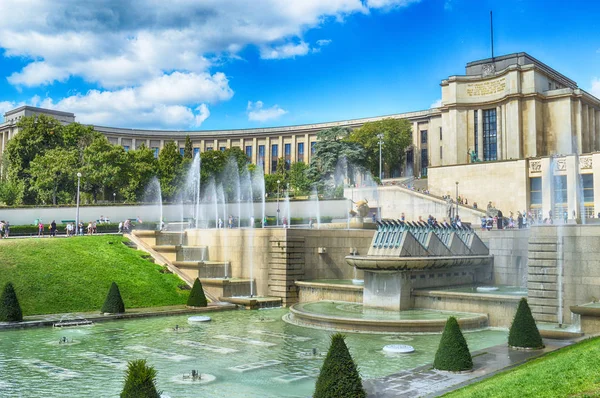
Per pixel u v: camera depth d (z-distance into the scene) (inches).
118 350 860.6
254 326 1088.2
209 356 815.1
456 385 574.6
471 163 2893.7
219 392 625.6
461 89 3523.6
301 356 813.9
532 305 973.8
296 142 5324.8
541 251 973.8
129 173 3075.8
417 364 743.7
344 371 506.3
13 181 3095.5
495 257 1347.2
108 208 2486.5
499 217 1925.4
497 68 3528.5
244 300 1363.2
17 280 1273.4
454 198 2928.2
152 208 2608.3
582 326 839.7
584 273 931.3
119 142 5364.2
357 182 3582.7
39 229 2020.2
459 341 654.5
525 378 510.0
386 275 1123.3
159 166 3368.6
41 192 2822.3
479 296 1042.7
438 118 4227.4
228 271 1590.8
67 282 1320.1
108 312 1181.1
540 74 3368.6
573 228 948.6
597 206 2384.4
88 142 3361.2
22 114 5036.9
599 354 543.2
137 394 426.6
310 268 1497.3
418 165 4456.2
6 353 837.2
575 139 3245.6
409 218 2753.4
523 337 754.8
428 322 972.6
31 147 3184.1
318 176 3565.5
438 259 1152.8
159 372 719.1
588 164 2439.7
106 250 1590.8
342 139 3754.9
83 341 933.8
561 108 3272.6
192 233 1742.1
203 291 1342.3
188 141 4065.0
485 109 3469.5
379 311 1112.8
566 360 549.6
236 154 3786.9
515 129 3257.9
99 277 1382.9
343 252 1558.8
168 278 1487.5
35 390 636.7
